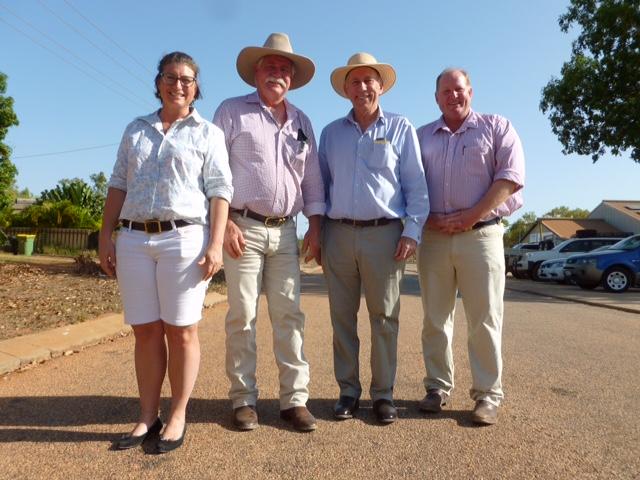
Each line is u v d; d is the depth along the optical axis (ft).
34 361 14.87
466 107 11.87
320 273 78.59
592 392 13.21
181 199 9.45
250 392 10.66
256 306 10.90
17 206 136.26
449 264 11.82
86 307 23.77
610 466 8.93
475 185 11.62
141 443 9.55
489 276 11.42
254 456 9.16
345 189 11.38
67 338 17.12
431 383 12.02
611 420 11.16
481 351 11.41
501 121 11.72
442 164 11.83
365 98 11.35
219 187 9.85
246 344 10.69
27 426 10.23
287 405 10.78
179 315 9.45
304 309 29.48
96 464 8.72
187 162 9.55
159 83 9.80
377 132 11.44
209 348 17.58
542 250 71.72
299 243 11.66
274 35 11.09
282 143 10.94
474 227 11.51
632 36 55.52
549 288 50.70
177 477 8.33
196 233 9.62
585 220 140.87
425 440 10.00
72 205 91.61
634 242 47.42
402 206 11.51
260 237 10.78
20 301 25.13
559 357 17.29
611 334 22.08
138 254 9.52
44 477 8.23
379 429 10.55
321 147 12.26
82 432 10.02
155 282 9.60
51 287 31.65
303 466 8.81
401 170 11.55
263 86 10.94
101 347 17.13
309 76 11.82
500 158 11.47
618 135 56.34
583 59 58.49
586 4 58.80
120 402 11.71
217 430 10.29
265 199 10.71
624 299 37.29
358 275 11.63
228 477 8.37
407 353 17.56
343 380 11.57
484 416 10.75
